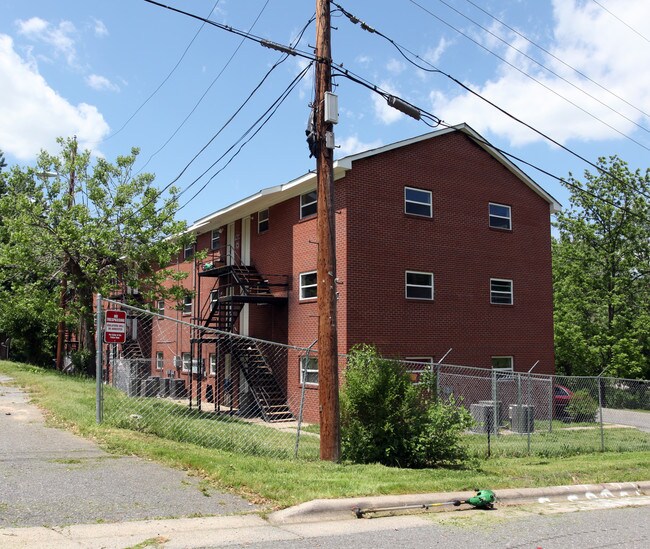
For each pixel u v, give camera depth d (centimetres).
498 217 2280
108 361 2538
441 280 2081
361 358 1144
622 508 879
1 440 981
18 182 2281
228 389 2355
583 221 3650
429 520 729
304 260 2098
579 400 2170
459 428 1120
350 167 1886
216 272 2408
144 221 2345
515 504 870
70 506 659
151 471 823
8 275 2373
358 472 930
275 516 687
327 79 1092
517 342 2252
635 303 3606
